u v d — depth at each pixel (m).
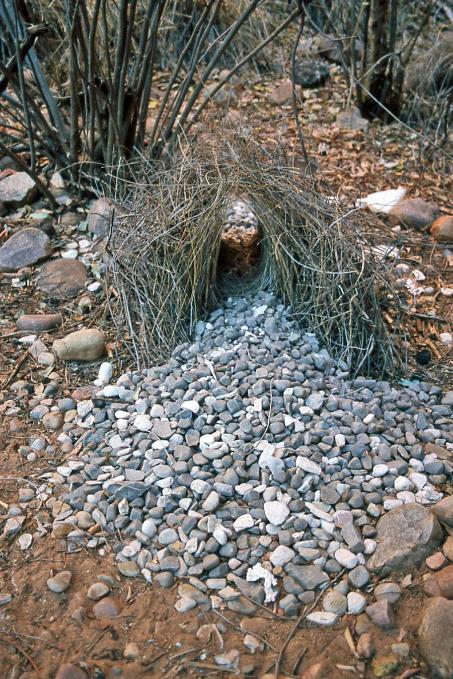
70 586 2.05
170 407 2.46
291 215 2.76
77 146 3.65
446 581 1.99
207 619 1.96
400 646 1.89
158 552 2.10
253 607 1.98
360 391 2.57
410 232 3.58
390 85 4.39
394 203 3.68
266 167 2.81
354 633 1.93
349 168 4.06
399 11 5.00
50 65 4.20
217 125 3.62
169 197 2.84
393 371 2.72
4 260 3.28
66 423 2.54
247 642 1.91
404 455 2.33
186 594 2.01
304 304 2.81
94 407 2.57
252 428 2.36
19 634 1.95
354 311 2.71
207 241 2.75
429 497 2.23
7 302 3.12
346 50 4.68
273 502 2.17
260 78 4.94
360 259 2.74
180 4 4.88
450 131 4.36
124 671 1.85
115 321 2.84
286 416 2.39
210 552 2.10
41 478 2.35
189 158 2.95
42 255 3.31
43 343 2.89
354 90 4.66
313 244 2.74
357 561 2.06
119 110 3.44
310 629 1.94
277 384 2.49
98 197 3.69
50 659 1.89
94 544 2.15
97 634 1.94
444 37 4.77
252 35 5.09
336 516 2.14
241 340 2.73
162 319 2.79
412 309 3.10
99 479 2.29
